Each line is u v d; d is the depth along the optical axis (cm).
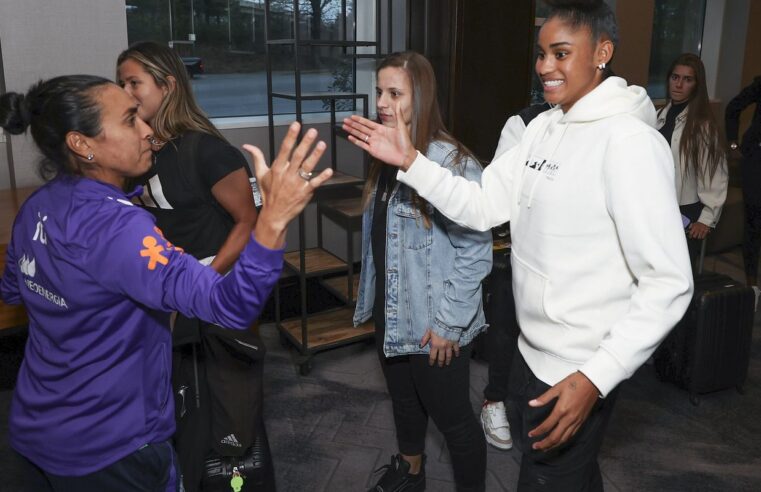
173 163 187
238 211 190
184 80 192
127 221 117
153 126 187
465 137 387
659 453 269
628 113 136
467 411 205
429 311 193
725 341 305
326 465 260
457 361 198
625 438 280
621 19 527
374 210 205
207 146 188
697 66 339
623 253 137
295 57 298
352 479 252
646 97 142
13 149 336
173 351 194
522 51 392
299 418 295
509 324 265
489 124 394
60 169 125
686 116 349
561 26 136
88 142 121
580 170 137
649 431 286
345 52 432
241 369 195
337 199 399
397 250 194
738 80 612
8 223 271
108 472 129
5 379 316
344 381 330
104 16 343
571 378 130
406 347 197
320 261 357
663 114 366
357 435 282
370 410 303
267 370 340
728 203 530
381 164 204
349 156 440
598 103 136
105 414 126
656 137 131
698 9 627
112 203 120
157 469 135
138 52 185
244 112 430
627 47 538
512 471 258
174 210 191
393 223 192
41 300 125
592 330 141
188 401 197
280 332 360
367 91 462
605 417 151
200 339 191
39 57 331
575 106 140
